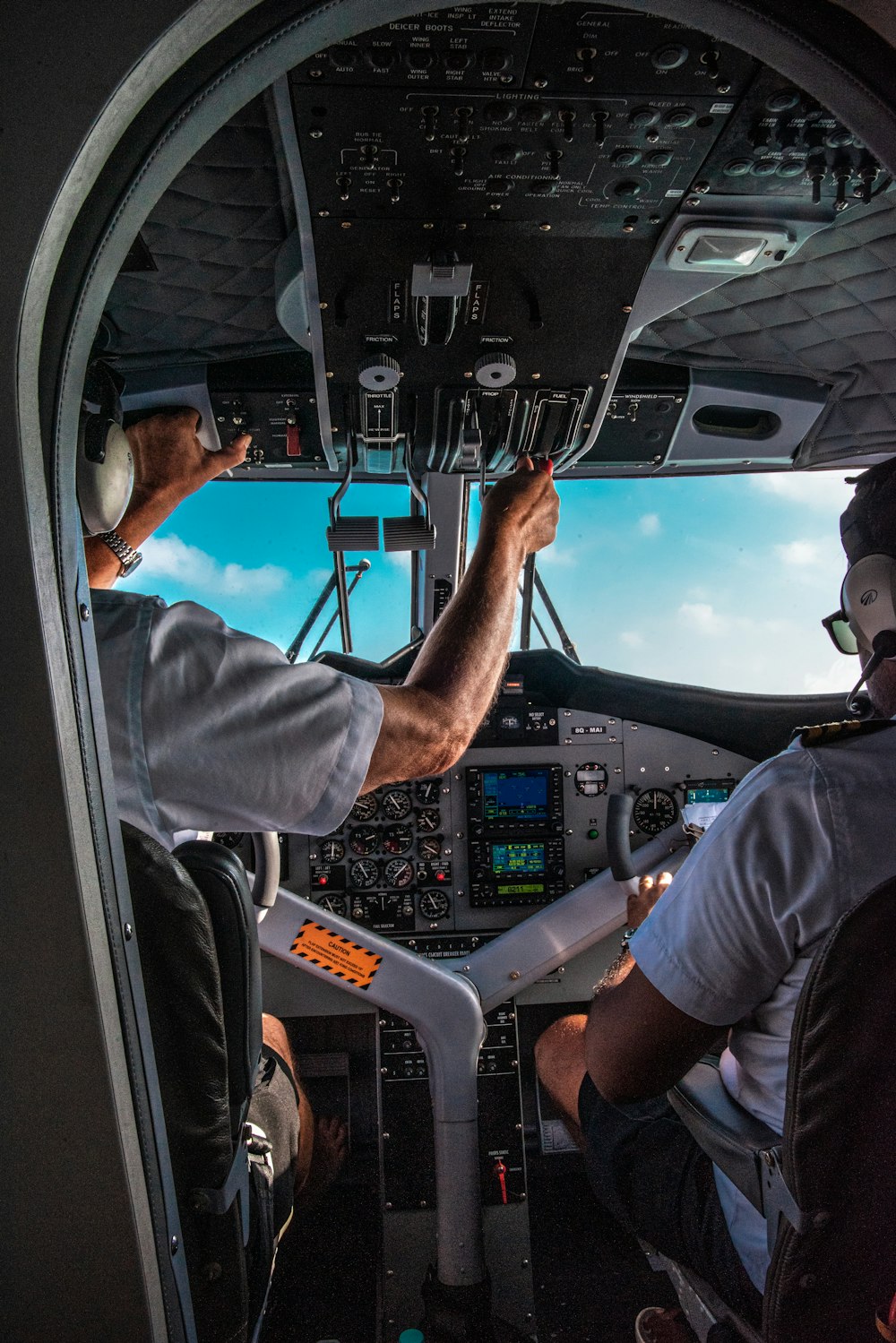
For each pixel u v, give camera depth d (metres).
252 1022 1.07
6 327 0.67
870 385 2.58
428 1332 2.34
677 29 1.31
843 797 1.11
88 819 0.77
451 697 1.13
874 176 1.62
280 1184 1.51
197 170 1.82
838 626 1.28
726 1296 1.33
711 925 1.16
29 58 0.66
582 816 2.93
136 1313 0.83
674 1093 1.35
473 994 2.60
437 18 1.29
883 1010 0.98
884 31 0.74
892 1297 1.06
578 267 1.87
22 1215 0.80
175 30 0.67
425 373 2.13
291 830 1.05
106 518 1.05
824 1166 1.02
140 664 0.96
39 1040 0.77
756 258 1.87
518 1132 2.66
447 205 1.70
